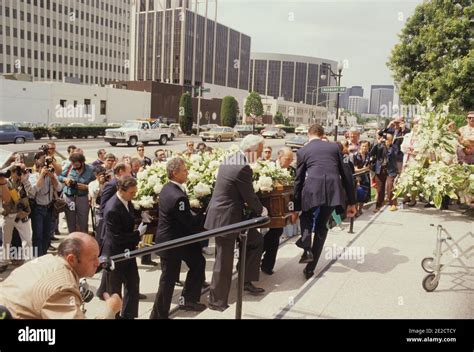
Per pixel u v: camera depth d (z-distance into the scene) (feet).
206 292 16.30
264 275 15.99
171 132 108.58
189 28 153.38
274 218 15.40
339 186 14.66
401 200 29.45
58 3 152.25
